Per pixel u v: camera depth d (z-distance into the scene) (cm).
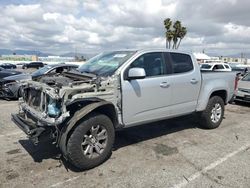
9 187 341
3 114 751
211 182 359
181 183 356
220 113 630
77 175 377
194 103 566
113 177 371
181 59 542
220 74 626
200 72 575
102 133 405
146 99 467
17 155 447
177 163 420
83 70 496
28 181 358
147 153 461
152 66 485
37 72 1018
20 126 406
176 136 562
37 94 417
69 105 373
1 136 548
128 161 426
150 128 619
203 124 614
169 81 503
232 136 567
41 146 488
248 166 411
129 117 449
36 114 396
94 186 346
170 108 515
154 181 361
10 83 991
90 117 386
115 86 423
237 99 980
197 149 484
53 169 395
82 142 381
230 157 447
